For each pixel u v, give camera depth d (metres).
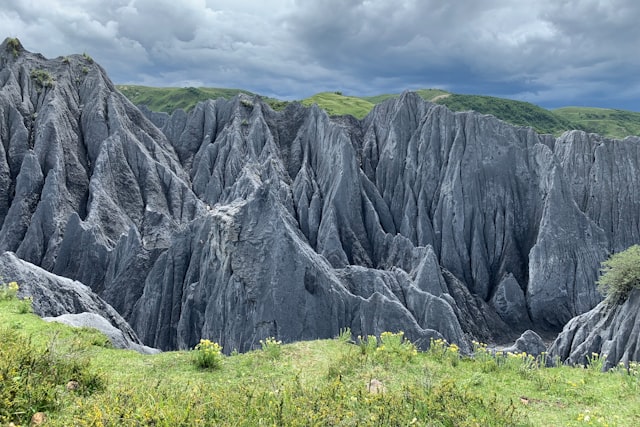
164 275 69.62
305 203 90.62
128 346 29.77
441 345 17.06
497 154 91.38
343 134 94.69
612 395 13.23
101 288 76.56
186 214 95.19
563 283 77.62
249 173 95.12
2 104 93.81
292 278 55.09
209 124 121.31
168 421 8.74
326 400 10.63
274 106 141.75
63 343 16.38
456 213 89.12
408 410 10.46
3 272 40.25
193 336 62.97
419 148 96.75
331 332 54.81
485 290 84.88
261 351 16.91
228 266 58.81
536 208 88.19
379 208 93.38
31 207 85.00
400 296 65.06
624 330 43.81
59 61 110.62
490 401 11.62
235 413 9.62
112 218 86.12
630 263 46.59
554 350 54.84
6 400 8.96
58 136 92.06
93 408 9.06
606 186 87.94
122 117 106.12
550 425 11.13
